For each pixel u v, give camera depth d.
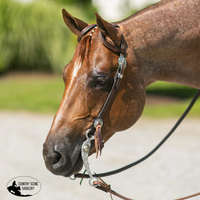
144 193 6.69
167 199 6.39
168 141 10.30
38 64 21.95
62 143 3.48
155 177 7.51
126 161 8.54
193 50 3.95
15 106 14.94
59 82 20.36
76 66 3.51
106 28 3.50
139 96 3.76
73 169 3.60
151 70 3.93
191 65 4.02
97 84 3.48
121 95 3.65
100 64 3.49
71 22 4.04
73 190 6.92
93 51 3.53
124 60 3.58
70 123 3.51
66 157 3.48
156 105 15.41
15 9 21.48
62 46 21.95
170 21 3.88
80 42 3.62
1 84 19.66
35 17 21.47
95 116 3.54
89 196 6.62
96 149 3.55
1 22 21.06
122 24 3.84
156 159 8.70
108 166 8.18
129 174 7.75
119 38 3.62
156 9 3.94
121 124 3.73
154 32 3.82
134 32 3.79
